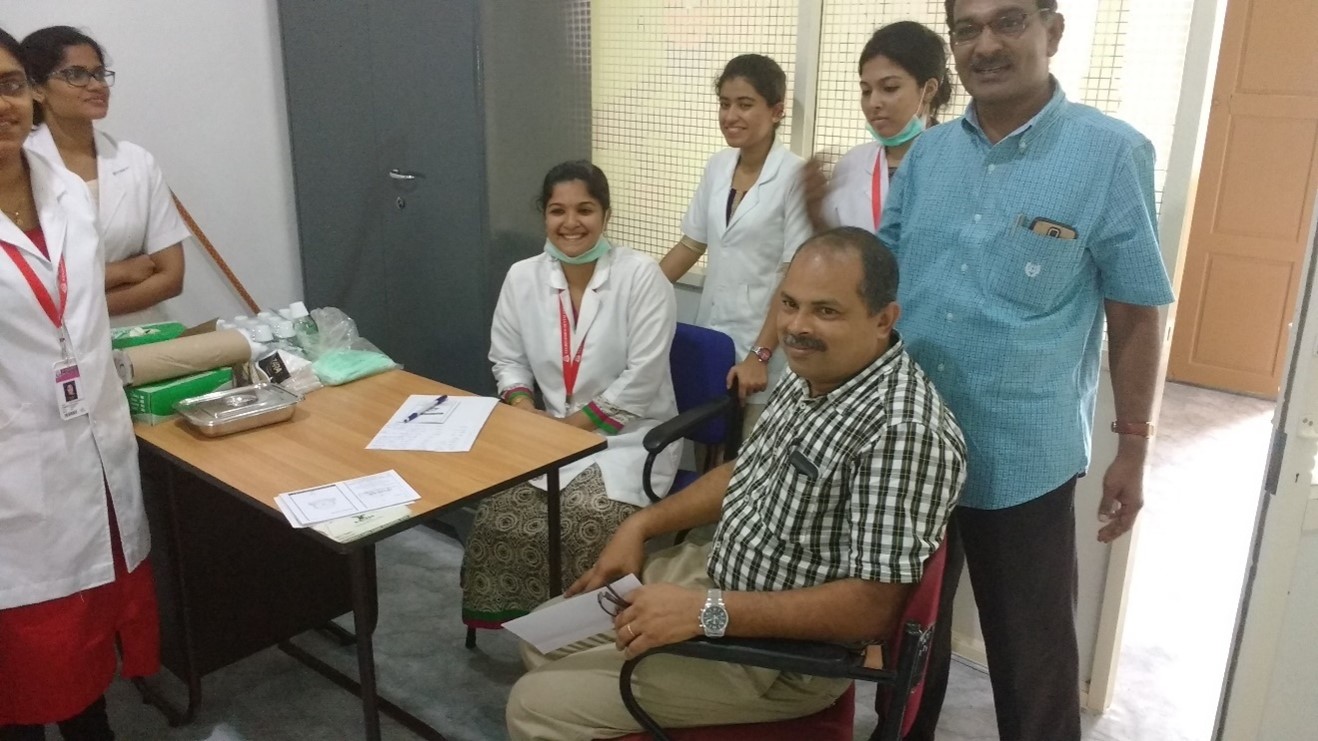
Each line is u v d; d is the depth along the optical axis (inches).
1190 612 108.9
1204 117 76.3
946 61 85.1
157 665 83.3
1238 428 164.2
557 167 92.2
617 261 94.8
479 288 110.8
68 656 74.0
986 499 66.9
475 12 100.5
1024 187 61.9
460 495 68.6
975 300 64.3
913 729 84.3
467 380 116.5
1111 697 91.9
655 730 58.4
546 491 88.3
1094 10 81.1
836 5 97.8
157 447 76.7
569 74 113.0
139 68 115.4
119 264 97.0
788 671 54.7
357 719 89.4
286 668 97.0
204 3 119.4
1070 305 64.1
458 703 91.4
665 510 72.7
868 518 57.0
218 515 84.5
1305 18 156.7
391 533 64.6
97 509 73.9
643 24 110.9
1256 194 168.9
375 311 125.4
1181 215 78.0
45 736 84.4
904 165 71.0
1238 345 177.8
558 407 96.7
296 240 135.0
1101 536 70.7
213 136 123.7
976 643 97.8
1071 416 66.1
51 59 89.4
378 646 100.1
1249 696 65.8
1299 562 62.1
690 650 55.2
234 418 78.8
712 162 102.8
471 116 104.4
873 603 56.7
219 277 127.3
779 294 61.8
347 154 121.2
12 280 66.9
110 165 96.1
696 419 86.5
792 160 95.9
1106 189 60.3
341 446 77.2
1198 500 138.0
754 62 92.9
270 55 127.0
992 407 65.2
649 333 93.3
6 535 69.6
